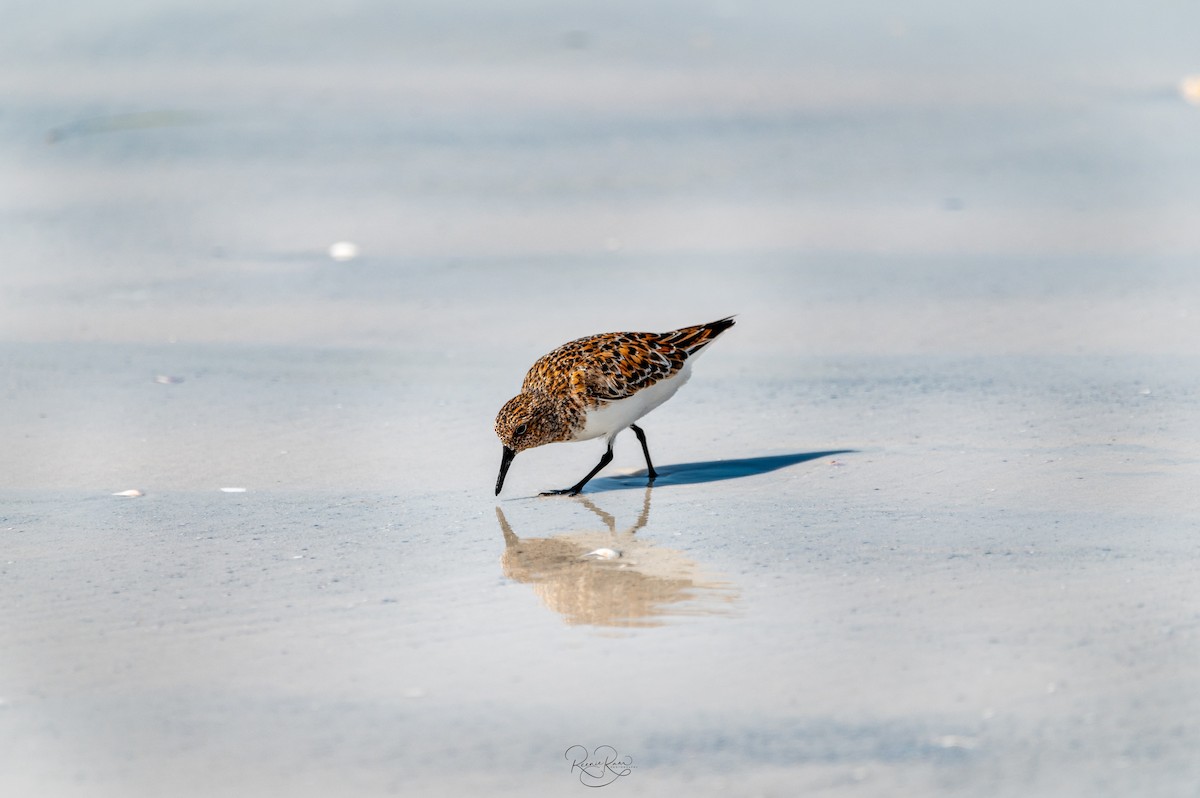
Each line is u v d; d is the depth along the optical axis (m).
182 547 9.86
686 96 29.67
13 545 9.92
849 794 6.51
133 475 11.52
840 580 9.01
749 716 7.22
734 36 36.03
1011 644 7.98
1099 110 27.81
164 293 17.61
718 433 12.52
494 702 7.43
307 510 10.68
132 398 13.66
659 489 11.12
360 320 16.47
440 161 24.64
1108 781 6.58
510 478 11.50
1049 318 15.98
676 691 7.51
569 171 24.05
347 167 24.30
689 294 17.41
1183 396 12.99
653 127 27.09
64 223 21.00
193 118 27.59
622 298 17.27
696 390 13.82
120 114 27.86
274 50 33.69
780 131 26.81
